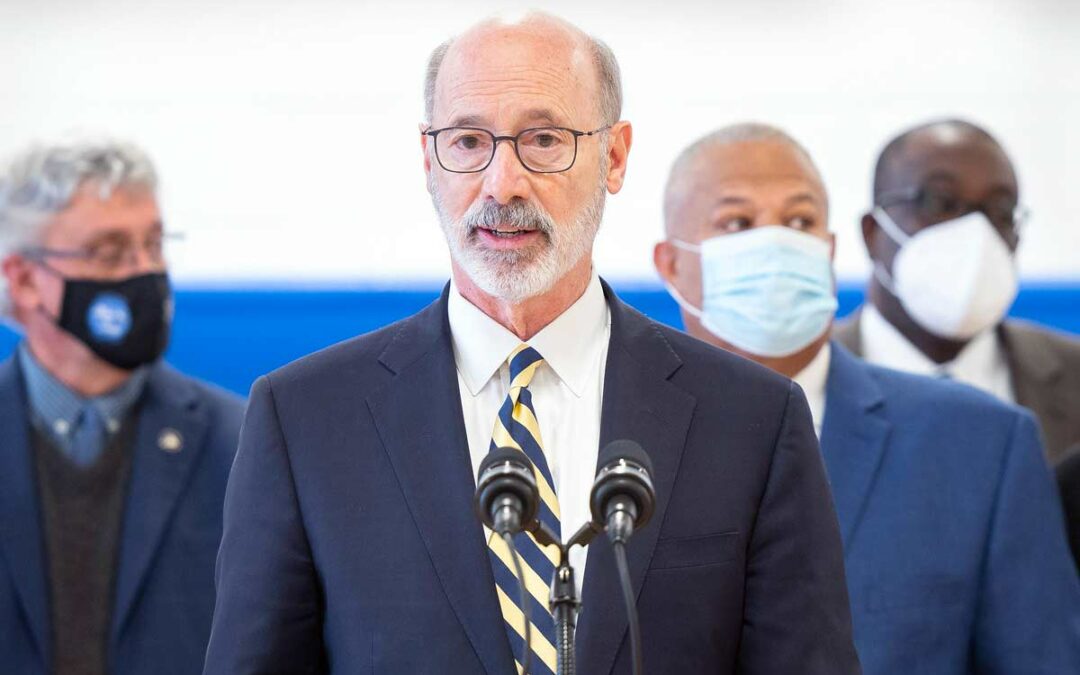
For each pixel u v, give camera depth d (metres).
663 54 10.23
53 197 7.14
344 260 10.07
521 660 4.54
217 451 7.13
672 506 4.72
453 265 5.05
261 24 10.10
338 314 10.04
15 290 7.23
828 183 10.26
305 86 10.12
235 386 9.94
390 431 4.84
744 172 7.25
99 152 7.25
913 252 8.38
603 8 10.24
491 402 4.99
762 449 4.85
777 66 10.27
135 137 10.01
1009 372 8.65
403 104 10.15
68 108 9.99
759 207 7.21
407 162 10.13
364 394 4.93
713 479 4.79
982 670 6.45
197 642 6.77
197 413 7.23
